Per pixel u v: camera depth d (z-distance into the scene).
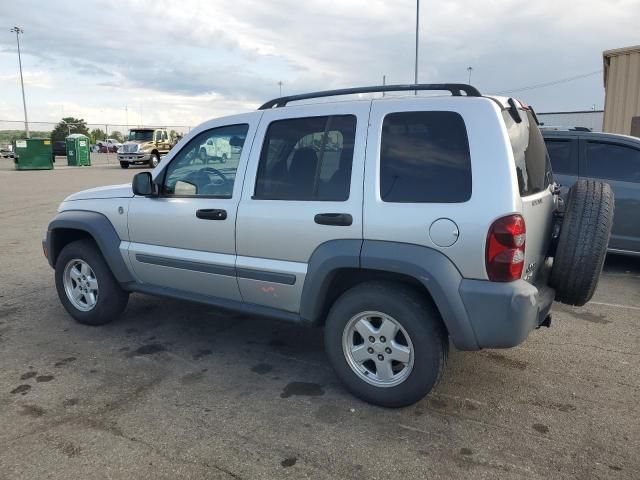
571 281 3.39
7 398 3.44
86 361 4.04
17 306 5.35
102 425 3.12
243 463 2.76
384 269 3.09
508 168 2.88
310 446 2.91
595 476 2.66
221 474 2.67
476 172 2.93
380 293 3.18
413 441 2.96
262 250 3.62
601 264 3.38
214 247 3.88
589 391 3.57
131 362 4.03
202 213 3.88
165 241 4.17
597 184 3.51
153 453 2.84
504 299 2.86
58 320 4.94
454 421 3.18
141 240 4.34
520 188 2.99
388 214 3.11
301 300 3.50
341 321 3.35
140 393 3.53
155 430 3.07
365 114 3.32
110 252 4.45
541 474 2.68
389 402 3.28
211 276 3.92
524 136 3.34
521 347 4.31
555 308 5.34
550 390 3.58
